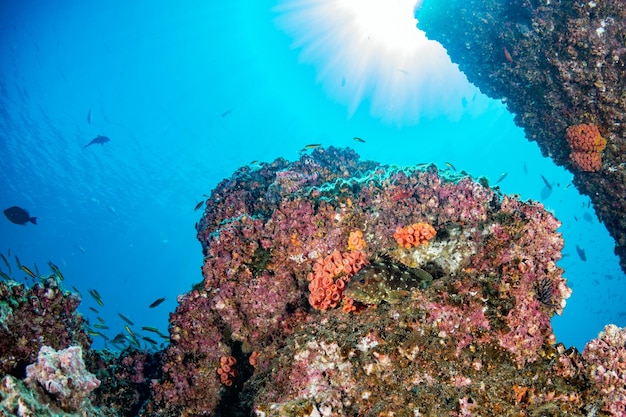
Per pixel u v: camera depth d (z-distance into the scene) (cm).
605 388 392
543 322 450
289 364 451
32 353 429
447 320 440
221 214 827
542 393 396
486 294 449
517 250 496
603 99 859
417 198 637
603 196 927
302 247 620
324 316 507
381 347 427
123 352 737
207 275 612
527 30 960
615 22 826
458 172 720
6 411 291
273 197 841
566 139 928
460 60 1223
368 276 480
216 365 586
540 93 973
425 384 406
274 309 596
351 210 634
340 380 423
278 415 406
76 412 354
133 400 674
